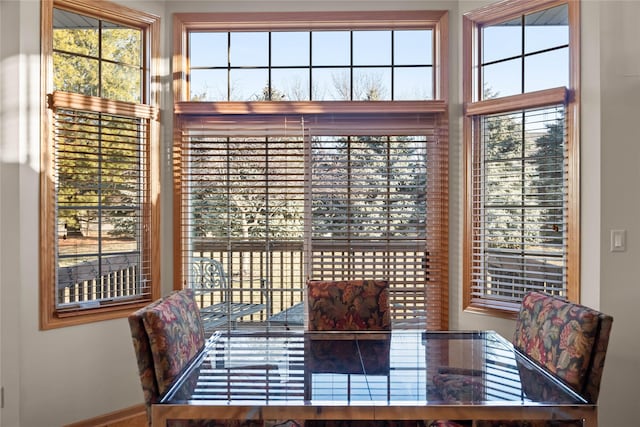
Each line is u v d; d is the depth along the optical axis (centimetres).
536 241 287
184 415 154
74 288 285
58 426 272
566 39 277
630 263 253
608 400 252
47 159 270
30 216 264
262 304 323
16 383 259
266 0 320
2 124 258
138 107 303
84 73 291
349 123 321
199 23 322
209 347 217
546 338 192
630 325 253
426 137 321
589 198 259
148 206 312
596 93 256
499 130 303
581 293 261
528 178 289
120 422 291
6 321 258
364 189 322
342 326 254
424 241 321
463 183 313
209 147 321
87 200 289
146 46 316
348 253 322
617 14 246
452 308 317
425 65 327
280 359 199
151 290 312
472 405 153
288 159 322
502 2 294
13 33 260
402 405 153
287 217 322
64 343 275
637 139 254
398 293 321
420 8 319
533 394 162
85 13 291
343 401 156
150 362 182
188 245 322
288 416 153
